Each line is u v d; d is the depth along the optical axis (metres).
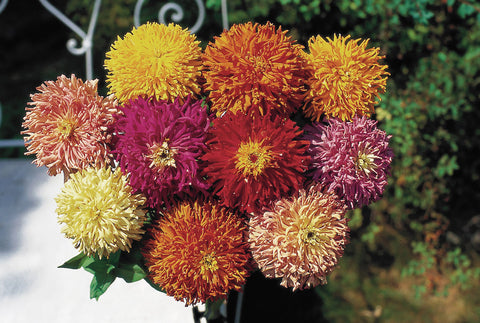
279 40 0.67
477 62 1.33
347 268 1.59
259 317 1.45
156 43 0.68
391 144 1.38
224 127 0.65
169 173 0.65
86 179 0.66
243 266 0.69
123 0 1.49
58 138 0.67
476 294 1.56
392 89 1.36
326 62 0.68
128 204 0.66
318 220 0.67
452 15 1.31
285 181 0.67
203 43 1.45
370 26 1.32
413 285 1.52
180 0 1.43
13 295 1.07
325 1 1.29
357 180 0.68
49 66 2.47
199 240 0.66
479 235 1.62
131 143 0.65
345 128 0.68
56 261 1.14
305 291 1.52
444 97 1.35
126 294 1.00
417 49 1.35
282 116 0.68
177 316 0.96
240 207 0.68
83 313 1.02
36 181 1.37
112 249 0.66
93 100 0.68
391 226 1.55
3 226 1.22
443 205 1.50
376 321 1.47
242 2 1.36
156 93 0.67
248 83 0.66
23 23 2.57
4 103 2.20
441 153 1.42
